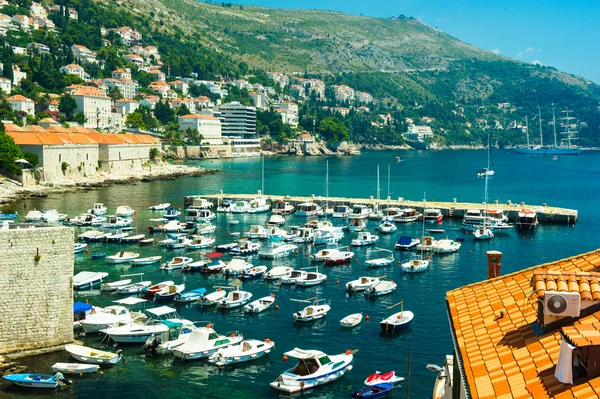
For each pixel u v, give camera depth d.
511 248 139.12
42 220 157.50
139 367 67.44
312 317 84.75
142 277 108.88
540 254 133.00
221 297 92.31
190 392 62.00
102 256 124.06
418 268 114.56
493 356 24.66
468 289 34.41
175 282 105.94
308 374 64.12
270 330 80.94
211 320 84.88
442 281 108.00
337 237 145.25
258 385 64.06
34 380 60.00
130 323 75.94
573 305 23.41
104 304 90.69
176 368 67.56
